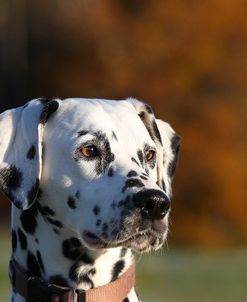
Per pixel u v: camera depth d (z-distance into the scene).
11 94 37.94
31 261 5.55
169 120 33.53
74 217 5.48
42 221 5.54
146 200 5.23
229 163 32.91
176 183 32.47
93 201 5.42
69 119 5.63
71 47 36.22
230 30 34.53
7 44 38.44
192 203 32.53
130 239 5.27
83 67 35.78
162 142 6.15
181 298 16.53
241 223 32.62
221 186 32.53
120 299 5.53
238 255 28.11
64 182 5.52
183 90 33.81
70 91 35.91
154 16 34.84
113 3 36.06
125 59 34.72
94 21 35.72
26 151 5.55
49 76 37.00
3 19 38.59
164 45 34.31
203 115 33.50
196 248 31.88
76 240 5.48
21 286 5.54
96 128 5.57
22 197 5.48
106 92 34.94
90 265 5.48
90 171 5.50
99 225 5.37
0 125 5.63
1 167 5.55
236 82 34.28
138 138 5.70
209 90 34.31
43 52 37.75
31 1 38.59
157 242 5.31
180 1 35.12
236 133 33.69
